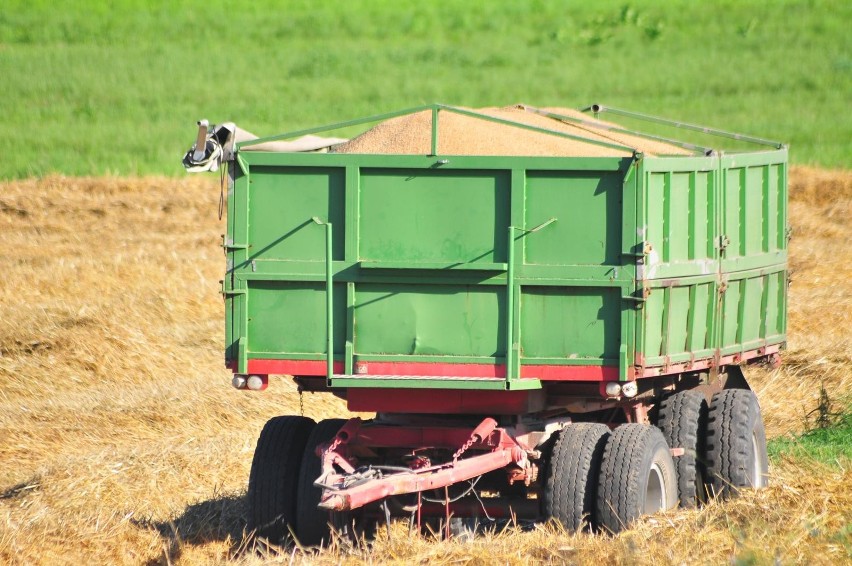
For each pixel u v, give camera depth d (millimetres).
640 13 190500
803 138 122750
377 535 35125
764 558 29828
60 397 56969
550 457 34844
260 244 34781
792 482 36719
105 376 60031
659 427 38812
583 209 33562
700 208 36688
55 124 132375
